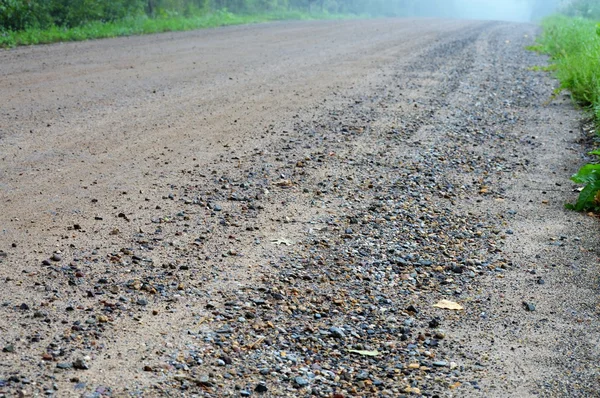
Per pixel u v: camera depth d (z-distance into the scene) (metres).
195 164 6.15
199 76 10.95
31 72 10.63
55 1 18.02
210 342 3.31
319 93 9.78
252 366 3.14
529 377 3.19
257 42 17.12
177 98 9.04
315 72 11.85
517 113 9.02
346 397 2.95
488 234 4.97
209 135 7.17
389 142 7.23
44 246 4.25
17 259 4.04
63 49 14.04
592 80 9.37
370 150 6.90
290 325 3.54
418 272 4.29
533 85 11.23
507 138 7.69
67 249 4.23
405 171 6.30
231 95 9.39
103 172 5.80
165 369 3.05
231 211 5.08
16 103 8.25
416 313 3.77
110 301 3.62
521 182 6.18
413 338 3.50
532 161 6.83
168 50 14.51
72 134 6.95
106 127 7.30
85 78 10.30
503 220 5.26
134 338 3.28
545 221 5.27
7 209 4.84
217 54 14.09
